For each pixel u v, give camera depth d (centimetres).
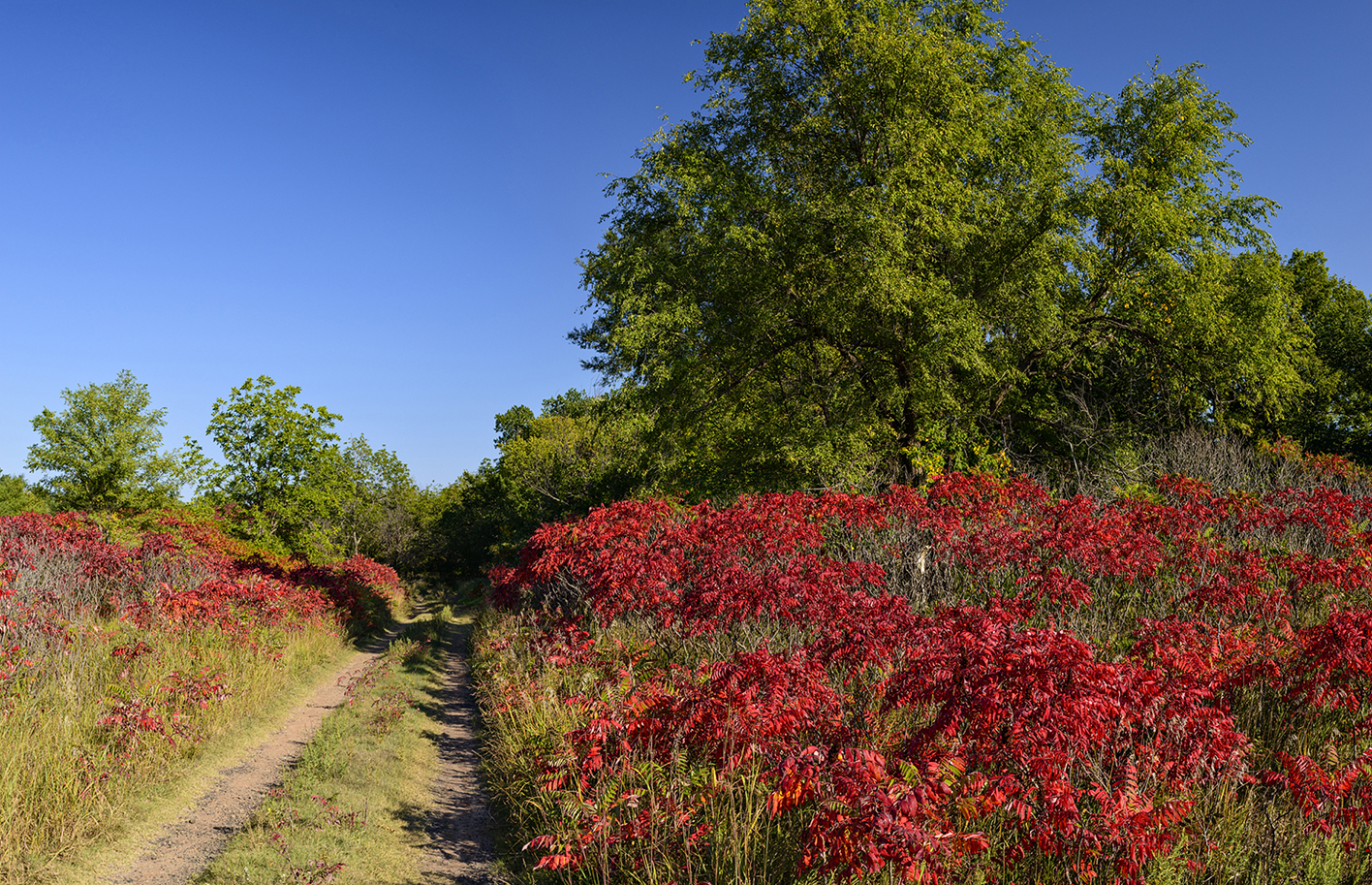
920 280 1395
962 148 1447
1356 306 2484
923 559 966
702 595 745
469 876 502
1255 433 1956
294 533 2389
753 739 427
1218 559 805
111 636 903
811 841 351
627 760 493
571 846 462
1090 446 1569
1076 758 399
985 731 386
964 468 1527
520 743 714
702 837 448
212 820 584
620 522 1042
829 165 1580
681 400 1530
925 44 1388
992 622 443
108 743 629
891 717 523
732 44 1571
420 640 1650
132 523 2036
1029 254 1447
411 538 4850
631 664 784
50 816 507
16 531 1273
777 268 1459
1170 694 429
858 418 1457
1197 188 1706
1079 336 1734
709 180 1462
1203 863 390
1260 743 505
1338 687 505
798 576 755
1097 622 745
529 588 1400
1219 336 1611
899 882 351
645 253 1480
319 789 611
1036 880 382
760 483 1534
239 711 862
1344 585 758
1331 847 394
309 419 2412
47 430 3253
